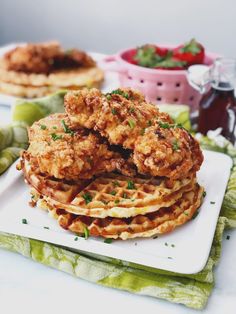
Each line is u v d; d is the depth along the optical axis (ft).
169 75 2.12
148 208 1.30
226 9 4.16
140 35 4.54
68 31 4.72
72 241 1.28
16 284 1.28
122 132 1.32
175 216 1.36
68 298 1.24
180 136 1.35
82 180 1.43
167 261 1.23
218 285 1.29
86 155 1.34
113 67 2.23
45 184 1.38
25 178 1.47
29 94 2.37
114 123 1.33
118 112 1.35
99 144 1.38
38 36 4.83
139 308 1.22
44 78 2.45
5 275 1.31
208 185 1.54
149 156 1.29
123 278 1.27
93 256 1.32
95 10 4.54
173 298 1.22
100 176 1.47
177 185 1.35
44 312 1.19
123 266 1.30
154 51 2.30
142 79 2.18
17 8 4.73
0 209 1.43
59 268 1.32
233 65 1.93
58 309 1.21
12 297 1.23
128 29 4.55
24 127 1.84
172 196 1.35
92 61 2.71
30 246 1.35
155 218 1.34
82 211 1.32
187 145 1.34
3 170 1.66
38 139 1.38
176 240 1.33
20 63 2.52
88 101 1.36
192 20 4.32
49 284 1.29
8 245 1.36
